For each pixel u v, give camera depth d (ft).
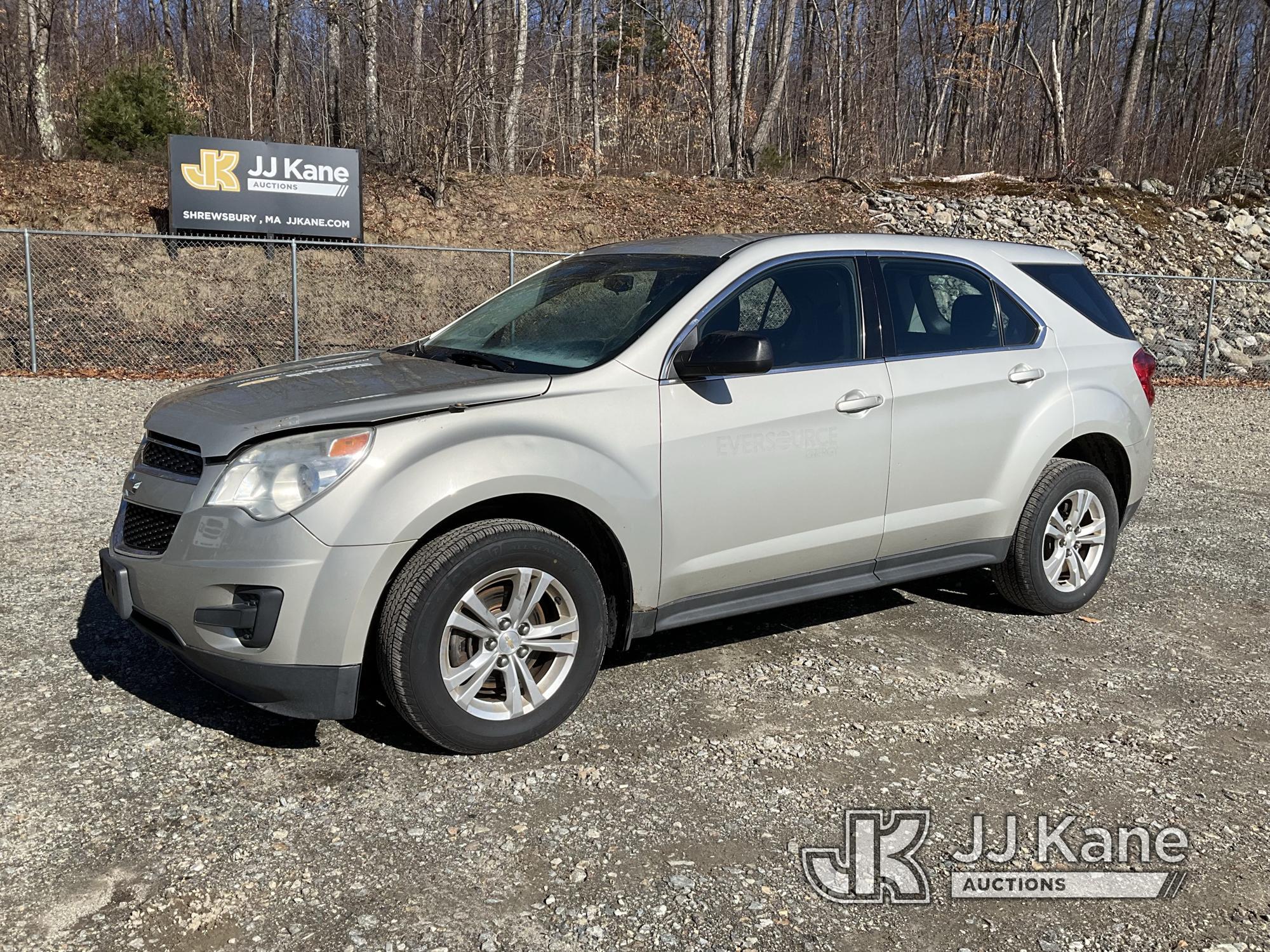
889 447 14.69
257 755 11.75
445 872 9.62
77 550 19.20
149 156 64.85
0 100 75.20
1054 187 81.76
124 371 42.88
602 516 12.26
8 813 10.37
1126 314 62.59
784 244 14.51
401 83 72.38
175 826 10.25
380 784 11.20
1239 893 9.64
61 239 53.67
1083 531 17.33
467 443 11.42
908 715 13.33
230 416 11.50
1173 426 39.75
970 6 121.49
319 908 9.03
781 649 15.51
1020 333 16.62
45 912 8.87
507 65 76.02
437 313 53.93
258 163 54.80
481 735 11.63
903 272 15.52
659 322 13.17
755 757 12.05
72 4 90.74
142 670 13.93
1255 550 21.94
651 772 11.61
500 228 63.98
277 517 10.74
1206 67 115.55
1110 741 12.75
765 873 9.76
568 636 12.27
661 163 92.94
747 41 84.28
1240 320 63.41
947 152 110.93
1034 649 15.85
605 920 8.97
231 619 10.80
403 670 11.04
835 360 14.43
